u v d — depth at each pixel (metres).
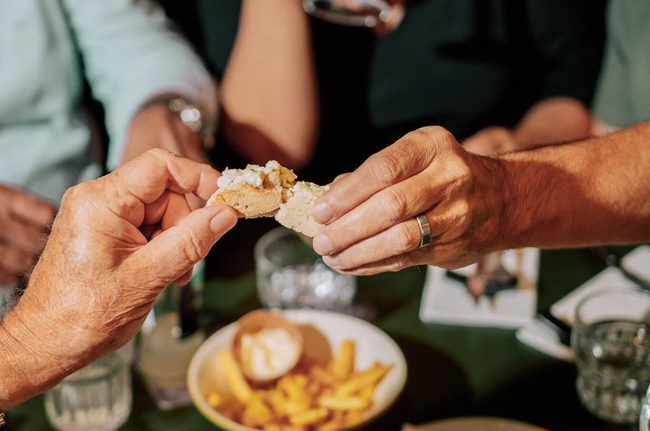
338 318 0.84
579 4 1.33
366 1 1.04
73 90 1.13
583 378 0.77
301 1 1.24
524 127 1.33
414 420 0.76
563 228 0.70
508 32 1.34
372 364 0.79
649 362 0.74
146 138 1.02
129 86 1.10
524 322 0.88
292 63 1.25
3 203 0.95
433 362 0.83
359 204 0.59
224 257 1.00
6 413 0.76
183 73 1.12
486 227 0.63
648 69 1.25
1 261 0.94
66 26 1.11
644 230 0.73
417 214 0.59
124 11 1.14
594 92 1.40
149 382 0.80
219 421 0.72
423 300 0.93
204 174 0.62
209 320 0.89
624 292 0.81
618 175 0.70
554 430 0.74
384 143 1.46
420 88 1.38
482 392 0.79
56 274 0.57
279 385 0.77
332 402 0.74
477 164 0.62
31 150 1.09
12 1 1.04
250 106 1.27
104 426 0.75
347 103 1.45
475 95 1.37
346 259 0.61
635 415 0.74
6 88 1.06
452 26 1.31
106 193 0.58
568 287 0.95
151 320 0.79
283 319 0.82
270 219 1.09
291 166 1.32
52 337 0.58
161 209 0.63
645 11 1.24
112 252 0.57
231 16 1.47
